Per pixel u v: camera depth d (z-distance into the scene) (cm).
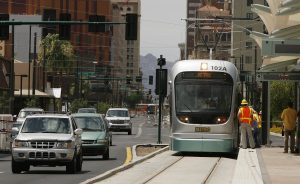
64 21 8550
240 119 8212
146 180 4781
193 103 7406
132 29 8562
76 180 4894
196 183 4622
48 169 6047
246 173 5150
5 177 5134
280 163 6091
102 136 7250
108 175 5106
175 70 7575
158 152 8069
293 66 8806
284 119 7419
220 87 7431
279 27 7869
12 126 8981
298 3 6372
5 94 15338
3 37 8744
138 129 19100
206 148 7300
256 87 15100
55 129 5512
